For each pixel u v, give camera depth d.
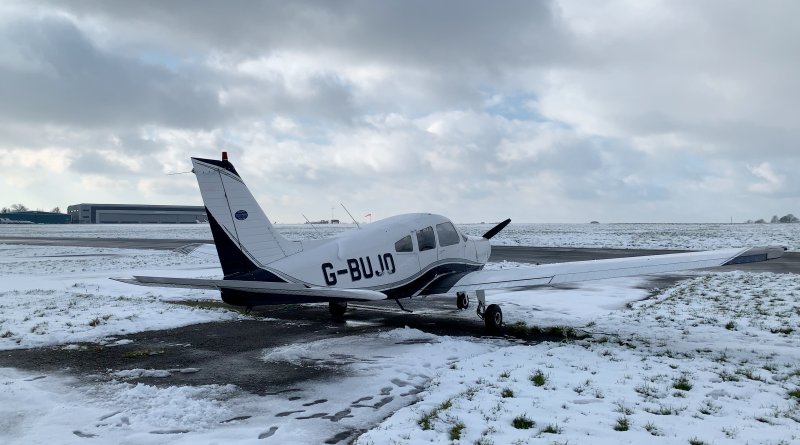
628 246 33.25
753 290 12.92
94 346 7.61
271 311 11.18
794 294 12.05
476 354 7.21
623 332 8.50
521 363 6.38
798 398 4.92
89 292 14.04
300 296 7.68
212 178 7.55
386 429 4.24
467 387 5.44
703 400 4.88
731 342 7.61
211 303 12.44
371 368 6.36
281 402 5.07
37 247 37.31
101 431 4.32
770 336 7.93
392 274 8.87
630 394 5.08
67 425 4.45
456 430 4.14
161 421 4.54
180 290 14.75
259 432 4.27
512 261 22.09
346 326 9.41
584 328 8.95
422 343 7.88
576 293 13.68
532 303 12.03
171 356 7.03
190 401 5.03
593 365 6.25
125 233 72.56
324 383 5.73
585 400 4.90
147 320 9.62
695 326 8.86
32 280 17.00
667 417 4.39
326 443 4.04
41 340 7.81
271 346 7.68
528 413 4.52
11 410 4.83
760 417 4.38
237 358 6.92
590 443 3.84
